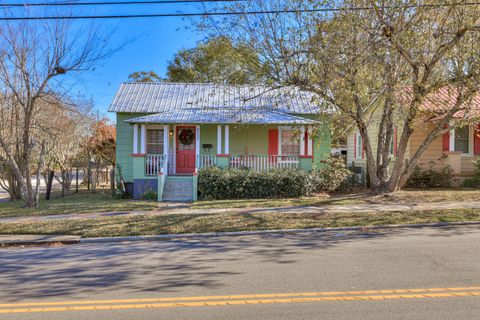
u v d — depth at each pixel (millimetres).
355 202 13430
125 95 19703
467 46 11180
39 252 7664
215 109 18000
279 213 11445
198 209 12461
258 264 6285
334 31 11320
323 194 15883
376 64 11523
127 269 6156
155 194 15766
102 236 9016
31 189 13922
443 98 15039
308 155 16672
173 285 5246
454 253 6812
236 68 13938
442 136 18094
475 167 17875
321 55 11375
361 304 4414
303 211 11789
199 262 6516
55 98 14688
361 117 13883
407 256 6621
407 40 10930
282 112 17766
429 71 11852
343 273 5656
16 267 6410
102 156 24594
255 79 13719
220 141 16750
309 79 11844
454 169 17797
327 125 15641
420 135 17938
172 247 7898
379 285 5082
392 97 11883
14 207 13734
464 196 14336
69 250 7824
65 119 18844
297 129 15836
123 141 18344
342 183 16703
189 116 16906
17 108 14875
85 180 27625
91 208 12898
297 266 6105
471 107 13531
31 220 10875
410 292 4793
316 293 4809
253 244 8008
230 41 13062
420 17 11047
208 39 13219
